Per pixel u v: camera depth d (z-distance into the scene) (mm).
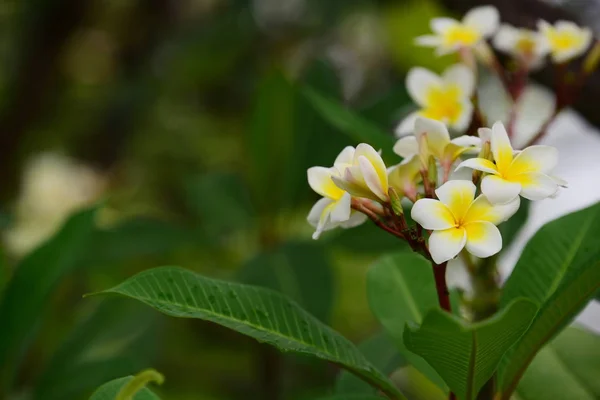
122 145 3180
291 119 1695
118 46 3139
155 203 3148
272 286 1523
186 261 2090
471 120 1311
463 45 1334
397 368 1351
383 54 2773
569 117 2090
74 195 3402
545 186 1122
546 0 1557
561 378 1297
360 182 1140
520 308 1077
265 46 2820
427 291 1287
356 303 2326
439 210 1121
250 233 1883
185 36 2760
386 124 1646
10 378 1398
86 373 1465
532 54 1344
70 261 1386
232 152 3162
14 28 2781
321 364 1514
